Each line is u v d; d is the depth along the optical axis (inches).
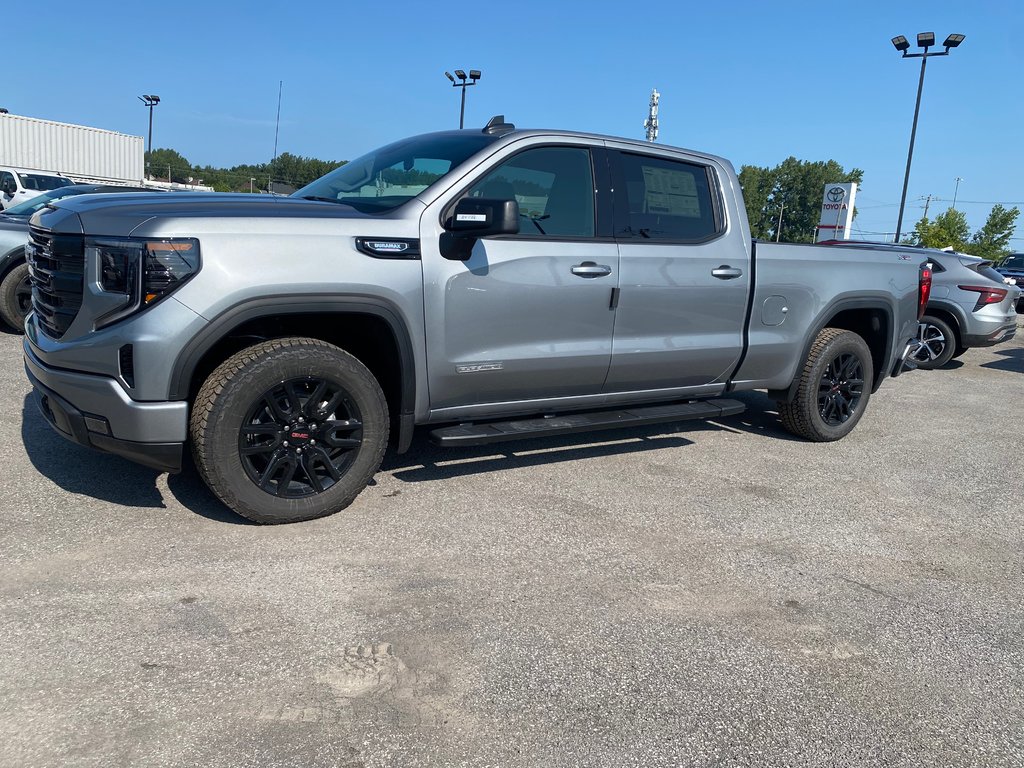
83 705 92.0
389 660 105.7
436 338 154.4
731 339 202.4
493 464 192.5
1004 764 94.3
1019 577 149.7
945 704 106.0
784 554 152.1
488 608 121.7
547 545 147.3
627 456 208.7
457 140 172.4
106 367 129.6
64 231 133.9
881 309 234.8
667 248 186.7
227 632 109.5
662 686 104.6
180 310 127.9
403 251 148.0
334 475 148.4
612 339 180.1
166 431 130.7
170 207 136.3
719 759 91.2
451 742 90.4
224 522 145.3
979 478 213.8
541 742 91.7
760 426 253.6
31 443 178.7
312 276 137.4
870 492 194.2
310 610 117.0
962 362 465.7
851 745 95.7
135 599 116.5
